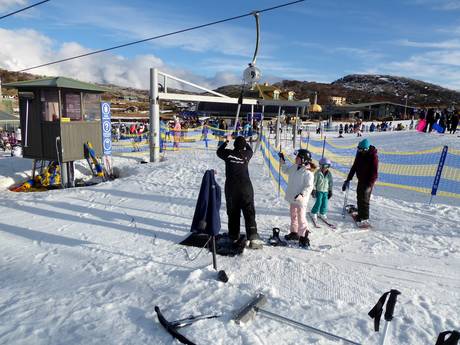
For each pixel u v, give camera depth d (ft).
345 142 78.54
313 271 14.97
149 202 26.45
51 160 36.60
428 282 14.35
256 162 44.86
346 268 15.47
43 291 13.24
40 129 36.22
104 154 40.34
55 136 35.45
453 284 14.24
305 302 12.44
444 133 75.05
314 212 21.57
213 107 224.74
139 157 52.60
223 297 12.50
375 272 15.17
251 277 14.30
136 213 23.70
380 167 38.78
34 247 17.87
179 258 16.29
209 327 10.69
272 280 14.11
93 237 19.21
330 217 23.11
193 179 34.81
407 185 32.22
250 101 57.26
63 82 34.40
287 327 10.93
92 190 30.89
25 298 12.69
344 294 13.15
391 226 21.42
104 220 22.27
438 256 17.02
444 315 11.84
